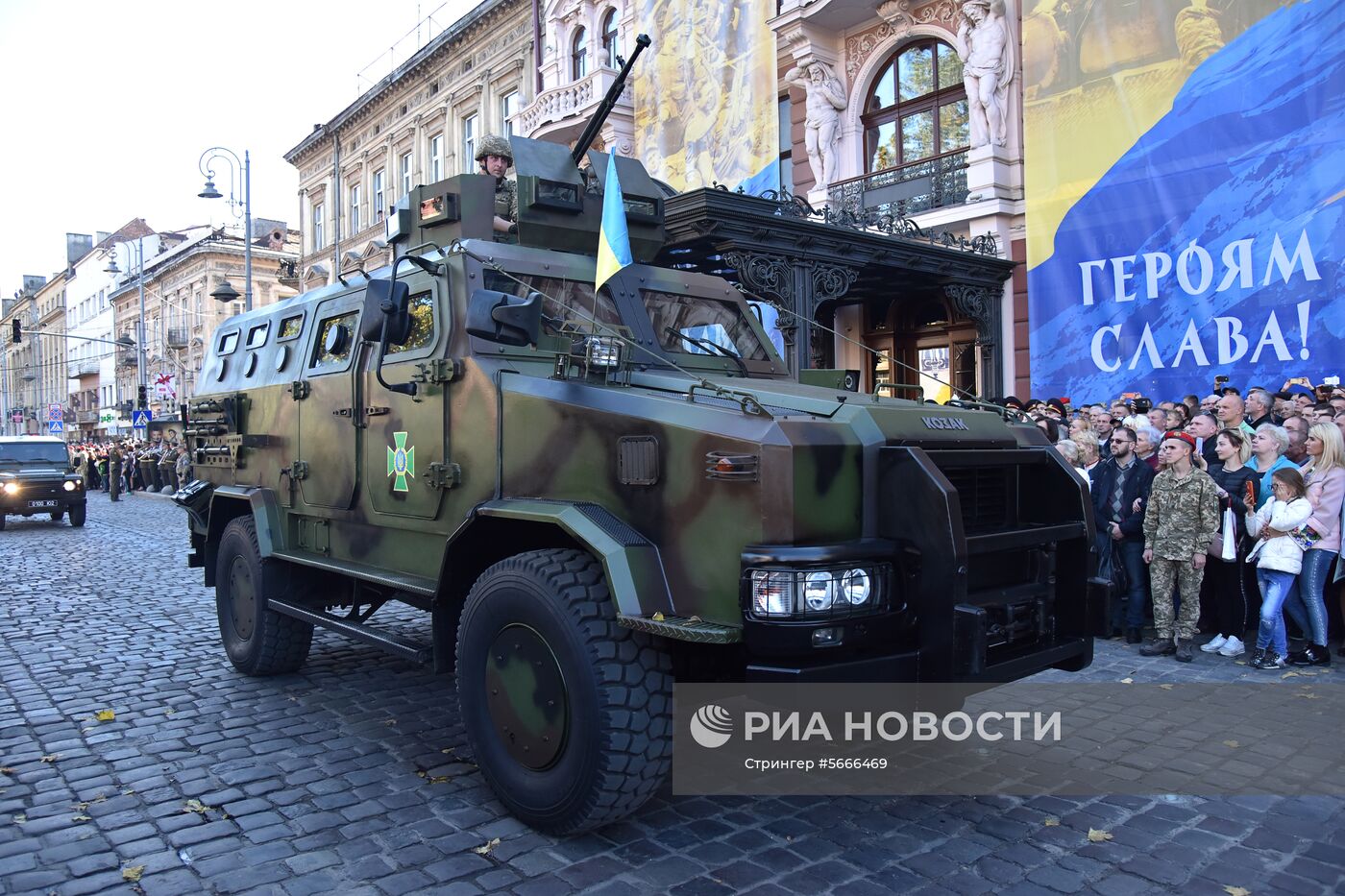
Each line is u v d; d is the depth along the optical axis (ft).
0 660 21.70
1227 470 22.52
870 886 10.53
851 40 52.90
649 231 17.07
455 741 15.64
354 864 11.14
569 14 66.28
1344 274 33.24
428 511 14.39
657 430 11.32
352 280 17.57
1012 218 44.88
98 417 203.82
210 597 30.22
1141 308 38.29
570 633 11.06
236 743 15.60
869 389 53.57
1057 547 12.85
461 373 13.78
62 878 10.87
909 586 10.87
